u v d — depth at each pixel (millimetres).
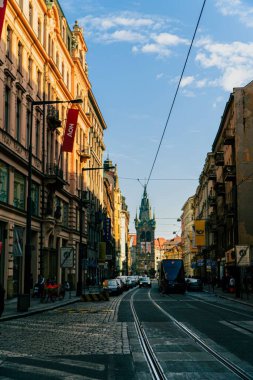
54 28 46656
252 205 53719
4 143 31281
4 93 31828
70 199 53812
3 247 31969
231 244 58438
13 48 33844
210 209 84500
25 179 36531
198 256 106062
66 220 52562
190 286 62344
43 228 41562
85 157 60031
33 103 26547
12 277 33156
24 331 16422
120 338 14469
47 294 33094
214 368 9820
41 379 8867
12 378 8961
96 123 77312
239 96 55094
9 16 32656
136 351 12070
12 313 22812
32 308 26469
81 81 60719
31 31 37156
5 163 31797
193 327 17516
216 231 74625
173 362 10508
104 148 87438
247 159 54219
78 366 10109
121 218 175625
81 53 61562
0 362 10570
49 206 42594
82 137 61188
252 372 9305
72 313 24812
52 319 21156
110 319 21094
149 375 9195
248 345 12930
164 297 44812
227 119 62500
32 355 11477
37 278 39688
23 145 36000
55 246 45812
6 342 13672
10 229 32719
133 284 88750
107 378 8938
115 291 48719
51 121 44156
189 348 12508
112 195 119625
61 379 8859
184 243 150000
